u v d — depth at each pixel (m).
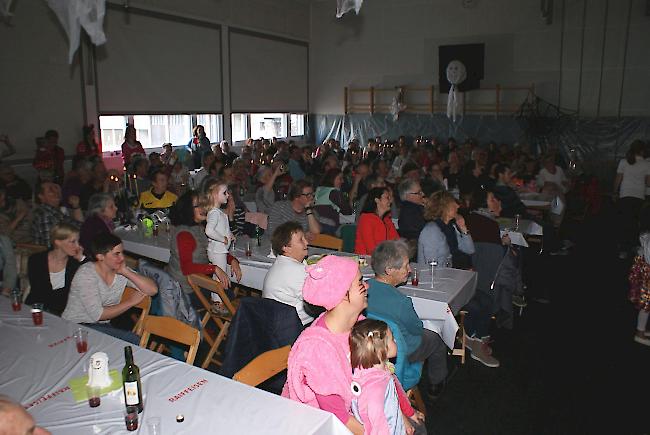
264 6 13.02
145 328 2.91
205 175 8.09
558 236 7.28
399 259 2.94
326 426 1.96
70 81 8.77
